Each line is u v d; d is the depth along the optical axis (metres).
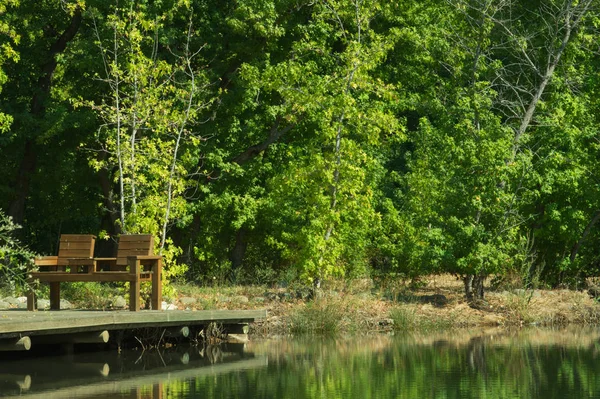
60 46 27.41
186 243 27.67
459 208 20.53
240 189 26.70
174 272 16.94
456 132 22.34
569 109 23.02
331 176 19.78
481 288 20.30
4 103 26.20
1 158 27.64
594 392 9.82
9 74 27.25
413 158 30.16
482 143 20.36
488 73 25.69
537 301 20.23
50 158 27.70
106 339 13.20
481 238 20.09
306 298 19.36
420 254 20.48
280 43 26.69
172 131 19.84
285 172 20.94
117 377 11.26
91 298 17.05
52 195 31.47
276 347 14.59
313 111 25.16
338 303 17.78
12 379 11.12
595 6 26.42
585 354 13.13
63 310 14.77
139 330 14.59
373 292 20.34
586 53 27.80
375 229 21.84
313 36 26.61
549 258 23.38
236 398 9.60
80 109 25.44
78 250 14.77
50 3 26.72
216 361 12.81
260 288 20.92
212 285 22.73
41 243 37.28
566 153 22.42
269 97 26.58
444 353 13.45
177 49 25.34
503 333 16.72
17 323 11.53
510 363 12.23
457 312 18.91
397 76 29.05
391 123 20.59
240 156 26.81
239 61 26.44
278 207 23.45
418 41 27.22
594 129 23.06
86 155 26.67
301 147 27.05
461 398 9.54
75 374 11.55
